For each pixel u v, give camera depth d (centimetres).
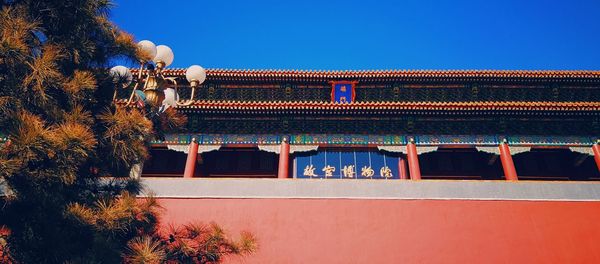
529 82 2819
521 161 2600
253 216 1894
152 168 2555
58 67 1053
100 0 1166
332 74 2794
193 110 2281
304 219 1880
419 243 1809
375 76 2784
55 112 1002
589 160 2584
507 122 2358
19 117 897
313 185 1992
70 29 1138
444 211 1911
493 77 2780
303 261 1759
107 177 1162
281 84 2848
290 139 2359
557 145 2352
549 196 1967
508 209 1922
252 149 2452
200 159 2488
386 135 2372
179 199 1947
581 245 1819
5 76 961
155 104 1206
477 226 1864
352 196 1952
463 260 1769
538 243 1820
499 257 1778
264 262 1756
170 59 1268
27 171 911
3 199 951
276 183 1997
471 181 2008
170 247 1105
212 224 1255
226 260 1742
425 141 2353
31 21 1059
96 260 940
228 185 1988
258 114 2308
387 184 1997
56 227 954
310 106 2253
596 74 2742
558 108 2230
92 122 1052
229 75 2759
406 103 2245
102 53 1209
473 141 2358
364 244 1803
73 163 929
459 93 2888
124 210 1004
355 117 2333
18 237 953
